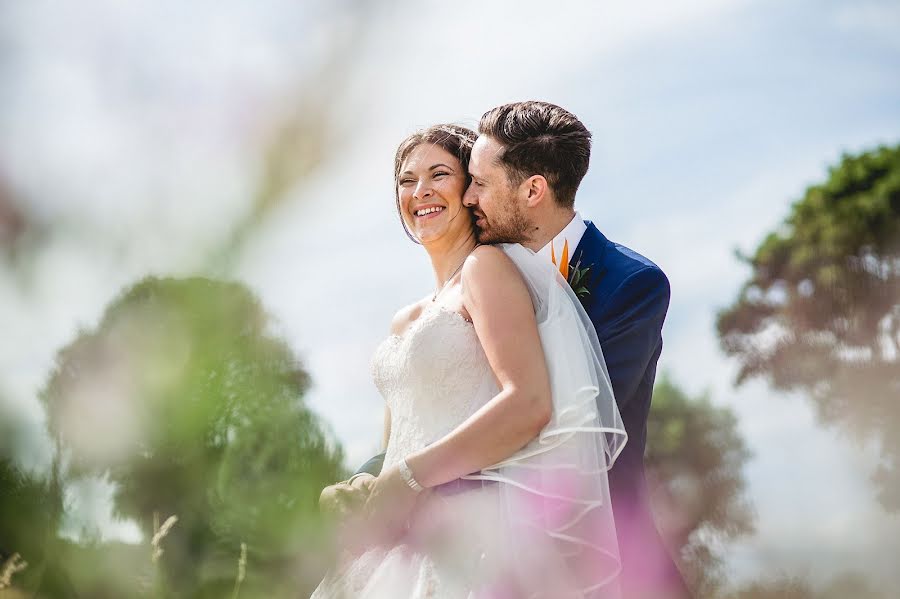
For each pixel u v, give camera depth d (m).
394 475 2.03
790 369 17.25
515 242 2.44
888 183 17.27
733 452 15.53
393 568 2.00
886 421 15.85
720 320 17.55
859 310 17.61
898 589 9.05
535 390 2.02
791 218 17.91
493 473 2.05
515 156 2.38
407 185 2.45
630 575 2.26
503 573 1.95
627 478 2.33
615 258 2.46
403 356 2.25
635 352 2.32
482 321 2.11
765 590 8.83
